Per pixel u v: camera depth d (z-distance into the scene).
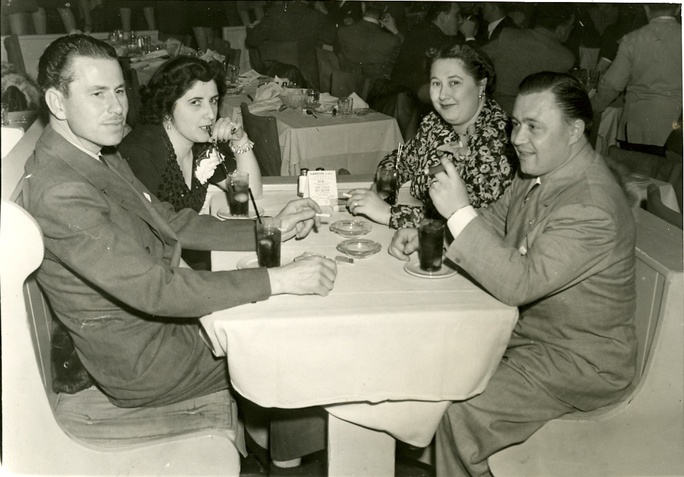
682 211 2.85
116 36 6.64
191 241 2.21
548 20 4.71
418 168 2.67
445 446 1.92
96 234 1.71
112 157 2.16
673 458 1.88
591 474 1.86
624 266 1.81
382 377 1.73
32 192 1.73
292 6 6.90
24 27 5.93
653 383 1.84
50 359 1.92
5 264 1.59
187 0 7.62
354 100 4.61
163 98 2.47
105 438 1.79
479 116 2.45
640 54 4.16
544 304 1.88
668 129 4.25
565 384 1.84
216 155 2.64
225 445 1.82
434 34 5.36
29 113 2.77
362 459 1.90
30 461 1.74
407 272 1.95
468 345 1.73
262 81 5.48
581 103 1.81
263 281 1.76
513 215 2.08
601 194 1.79
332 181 2.62
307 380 1.70
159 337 1.89
